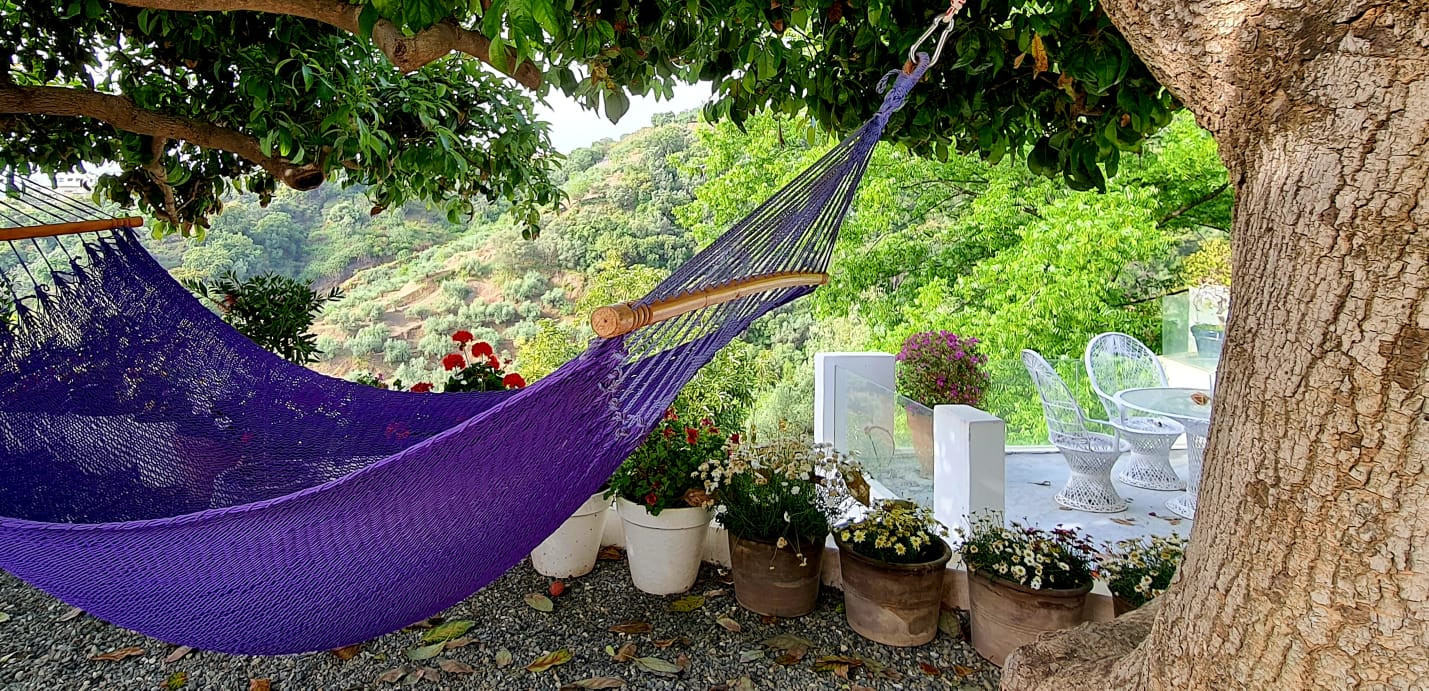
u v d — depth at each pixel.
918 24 1.98
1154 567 2.19
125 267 2.43
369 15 1.41
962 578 2.62
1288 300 0.83
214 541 1.16
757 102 2.33
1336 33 0.77
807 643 2.43
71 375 2.24
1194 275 9.19
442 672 2.28
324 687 2.21
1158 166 8.80
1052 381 3.74
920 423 3.38
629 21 1.80
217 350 2.47
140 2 1.59
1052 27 1.77
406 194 3.53
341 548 1.22
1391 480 0.76
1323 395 0.80
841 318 10.79
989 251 9.61
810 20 2.20
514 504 1.32
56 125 3.16
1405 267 0.74
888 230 9.83
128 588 1.24
